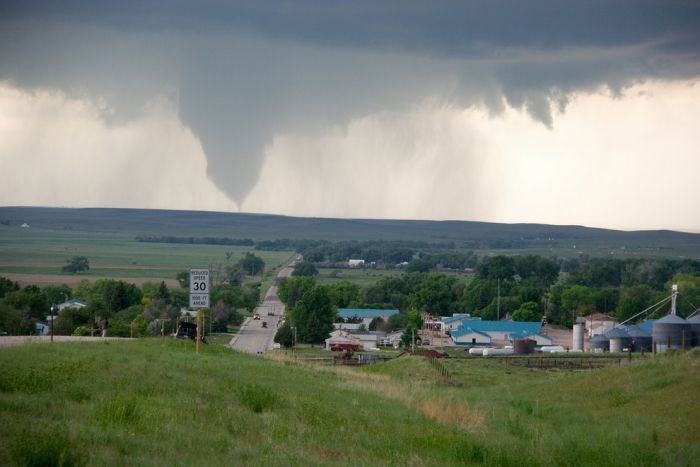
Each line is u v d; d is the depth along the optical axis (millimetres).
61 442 27922
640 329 144750
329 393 55688
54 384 41594
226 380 53625
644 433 50781
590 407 63844
